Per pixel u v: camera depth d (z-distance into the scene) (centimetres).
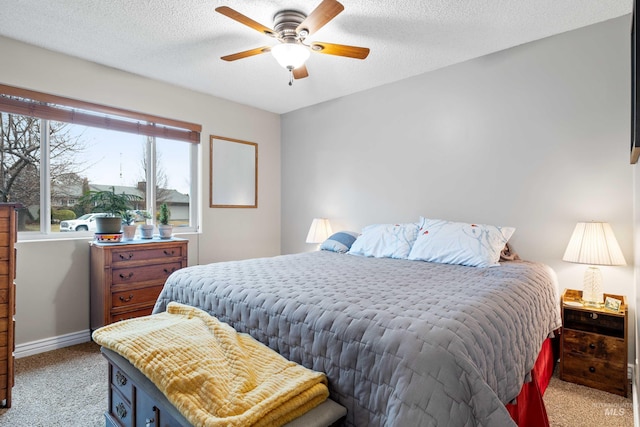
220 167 377
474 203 284
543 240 251
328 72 305
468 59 282
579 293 230
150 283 287
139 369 120
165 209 320
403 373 96
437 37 243
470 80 284
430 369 94
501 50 267
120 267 269
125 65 288
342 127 375
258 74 309
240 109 395
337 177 381
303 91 356
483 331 113
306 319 126
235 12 177
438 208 305
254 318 144
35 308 255
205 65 289
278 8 206
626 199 219
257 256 416
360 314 119
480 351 105
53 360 242
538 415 150
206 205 365
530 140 256
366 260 251
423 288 156
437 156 304
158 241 293
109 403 151
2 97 242
